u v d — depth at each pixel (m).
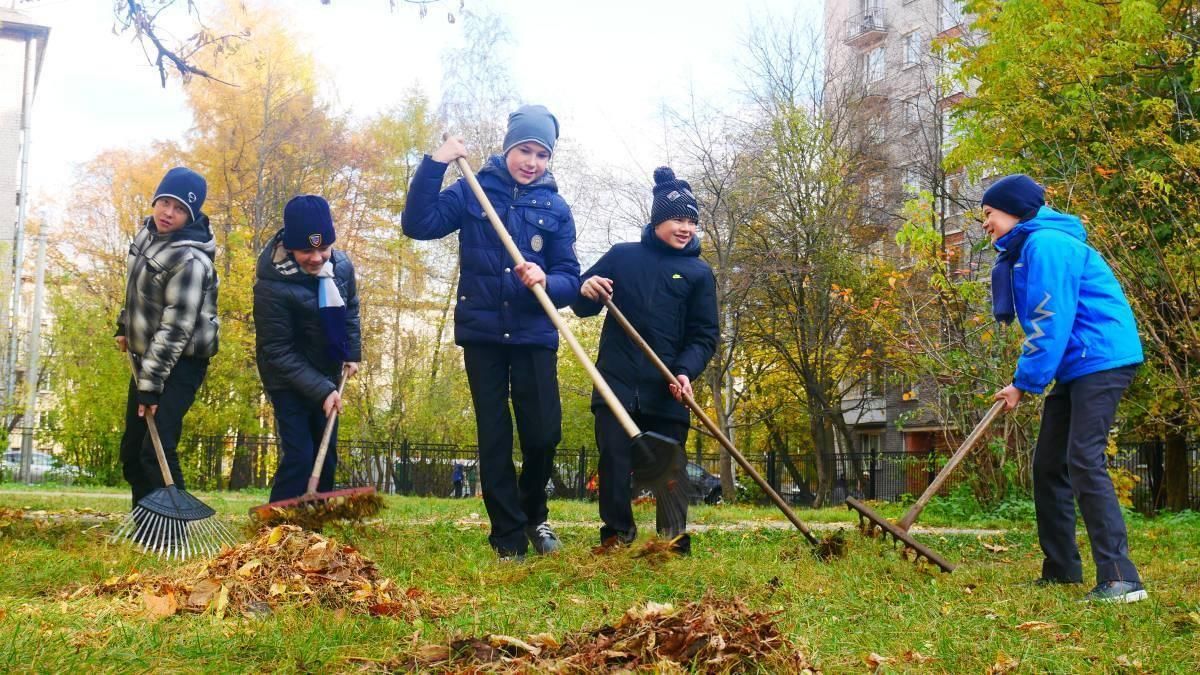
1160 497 17.52
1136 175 10.49
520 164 5.60
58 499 10.91
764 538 7.02
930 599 4.14
